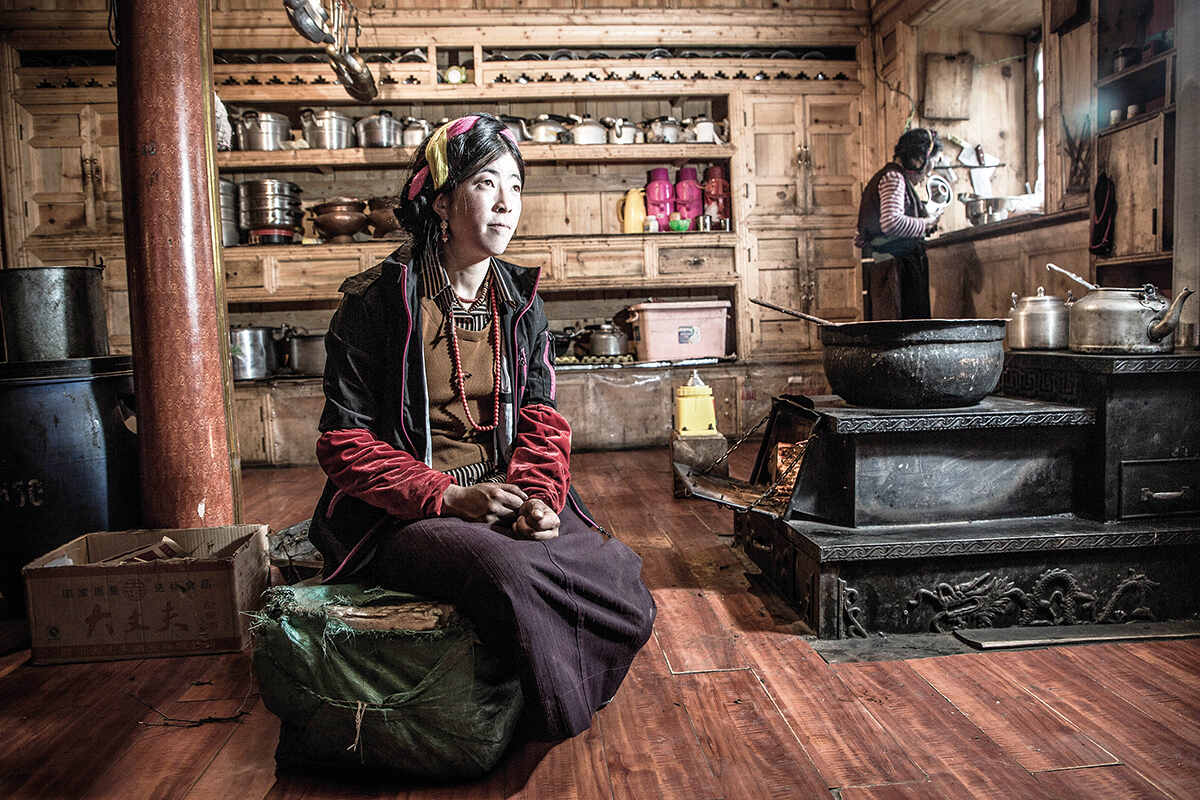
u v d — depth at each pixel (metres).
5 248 5.29
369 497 1.47
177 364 2.30
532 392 1.75
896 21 5.29
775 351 5.64
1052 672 1.80
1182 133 2.64
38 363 2.34
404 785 1.42
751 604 2.30
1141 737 1.51
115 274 5.33
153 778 1.45
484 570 1.34
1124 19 3.35
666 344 5.36
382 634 1.38
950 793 1.34
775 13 5.56
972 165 5.15
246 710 1.73
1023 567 2.06
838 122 5.67
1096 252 3.39
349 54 4.35
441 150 1.50
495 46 5.51
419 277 1.58
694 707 1.68
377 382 1.56
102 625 2.01
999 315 4.54
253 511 3.75
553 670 1.33
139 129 2.25
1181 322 2.60
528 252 5.45
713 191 5.67
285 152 5.23
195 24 2.33
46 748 1.57
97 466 2.46
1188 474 2.13
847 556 1.97
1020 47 5.27
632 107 5.92
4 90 5.27
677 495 3.78
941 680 1.77
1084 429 2.17
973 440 2.15
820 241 5.65
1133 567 2.08
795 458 2.37
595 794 1.37
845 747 1.50
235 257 5.21
